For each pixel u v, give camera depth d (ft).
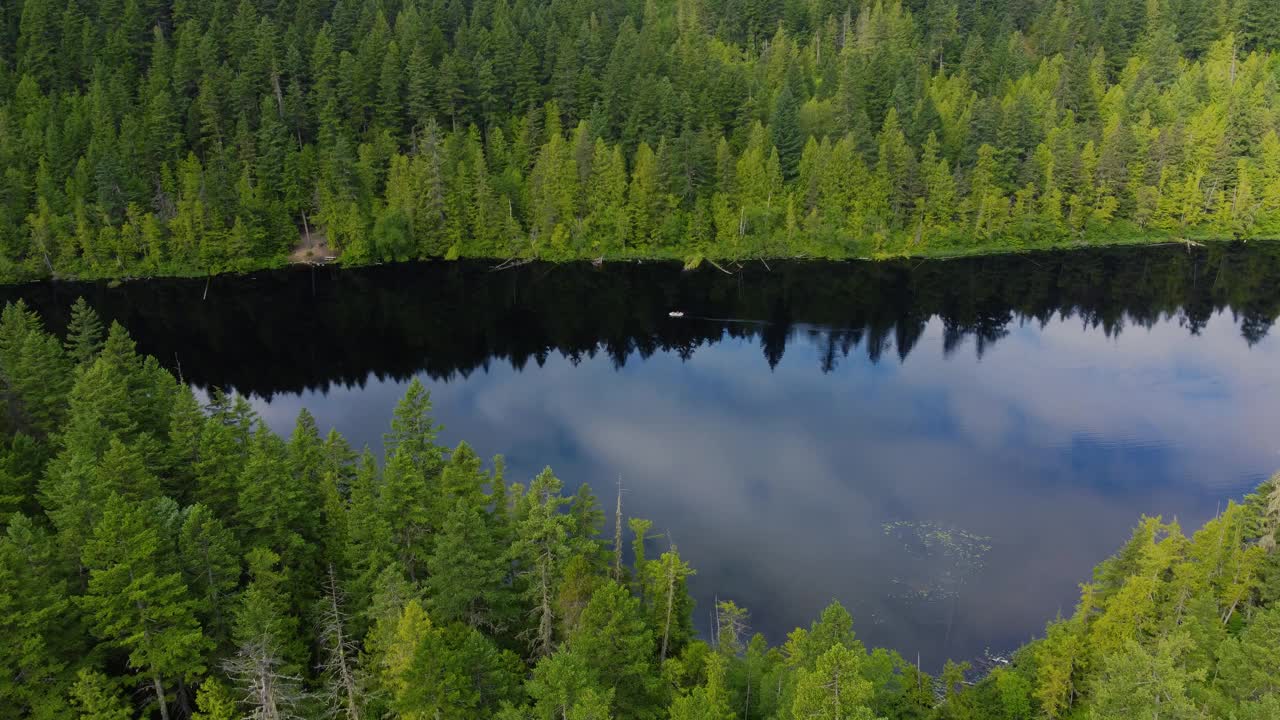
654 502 208.64
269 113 429.38
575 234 432.66
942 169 432.66
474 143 444.14
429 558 135.54
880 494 212.84
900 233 438.40
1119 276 404.57
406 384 293.43
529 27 531.09
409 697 102.32
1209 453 233.96
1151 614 137.59
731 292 393.09
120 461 142.92
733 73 485.97
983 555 186.29
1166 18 549.13
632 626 120.37
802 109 466.29
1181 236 451.12
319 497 163.63
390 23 545.03
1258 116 454.81
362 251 416.67
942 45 561.43
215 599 126.31
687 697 108.17
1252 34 544.21
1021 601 170.71
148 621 117.60
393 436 168.55
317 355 322.96
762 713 121.49
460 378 298.97
